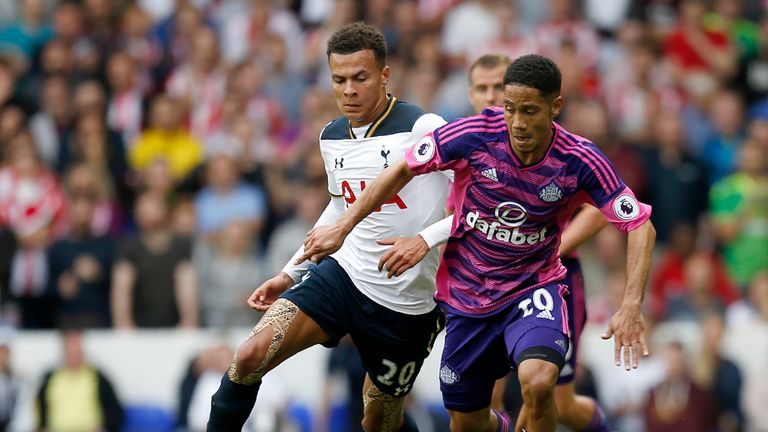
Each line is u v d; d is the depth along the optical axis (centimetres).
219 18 5809
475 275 2356
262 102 5212
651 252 2241
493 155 2269
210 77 5391
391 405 2603
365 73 2380
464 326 2386
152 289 4466
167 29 5772
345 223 2269
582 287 2741
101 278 4581
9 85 5469
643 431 4188
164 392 4341
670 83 5619
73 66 5509
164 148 5134
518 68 2186
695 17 5850
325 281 2458
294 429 4225
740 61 5844
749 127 5450
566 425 2833
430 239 2334
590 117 4875
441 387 2467
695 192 4944
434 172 2433
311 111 5028
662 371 4244
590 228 2644
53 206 4794
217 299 4459
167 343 4356
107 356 4356
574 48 5169
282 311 2408
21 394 4338
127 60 5412
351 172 2444
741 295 4778
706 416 4156
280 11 5847
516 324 2317
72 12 5706
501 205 2288
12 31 5822
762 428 4344
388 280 2458
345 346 4209
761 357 4416
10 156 4866
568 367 2733
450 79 5259
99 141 4991
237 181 4747
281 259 4491
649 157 4972
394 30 5572
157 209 4512
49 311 4616
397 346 2512
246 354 2355
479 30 5556
